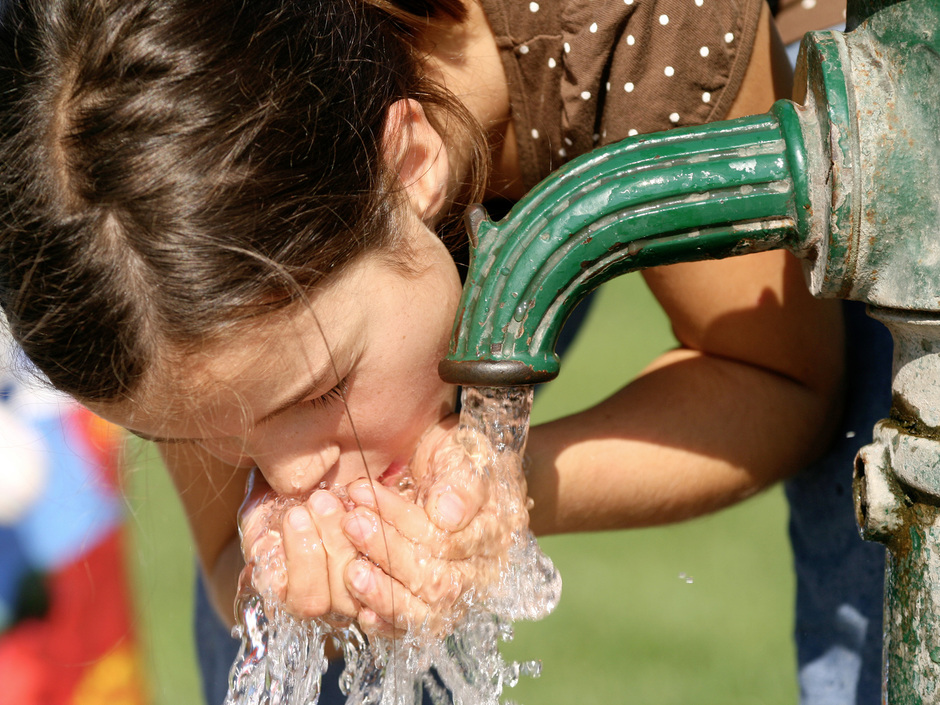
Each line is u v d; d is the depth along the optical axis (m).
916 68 1.87
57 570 4.80
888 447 1.98
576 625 6.28
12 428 4.43
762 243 2.06
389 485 2.48
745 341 2.94
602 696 5.40
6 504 4.65
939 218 1.87
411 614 2.21
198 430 2.18
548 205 2.05
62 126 2.01
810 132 1.97
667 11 2.52
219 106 1.98
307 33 2.12
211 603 3.52
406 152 2.35
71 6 2.03
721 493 2.94
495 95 2.77
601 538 7.73
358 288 2.15
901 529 1.98
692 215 2.01
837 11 3.23
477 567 2.28
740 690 5.39
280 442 2.28
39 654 4.82
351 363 2.19
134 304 2.00
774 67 2.74
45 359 2.10
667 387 3.00
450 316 2.36
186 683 5.55
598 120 2.71
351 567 2.23
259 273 1.99
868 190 1.89
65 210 1.99
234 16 2.03
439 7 2.56
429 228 2.46
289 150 2.02
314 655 2.45
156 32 1.98
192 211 1.96
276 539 2.39
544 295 2.07
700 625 6.16
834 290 2.02
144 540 5.32
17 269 2.04
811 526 3.20
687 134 2.04
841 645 3.12
